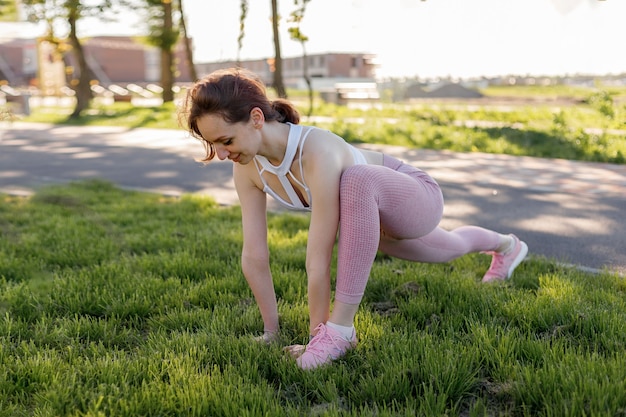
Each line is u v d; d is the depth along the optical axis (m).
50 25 18.73
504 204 5.83
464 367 2.19
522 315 2.75
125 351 2.62
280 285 3.31
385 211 2.44
